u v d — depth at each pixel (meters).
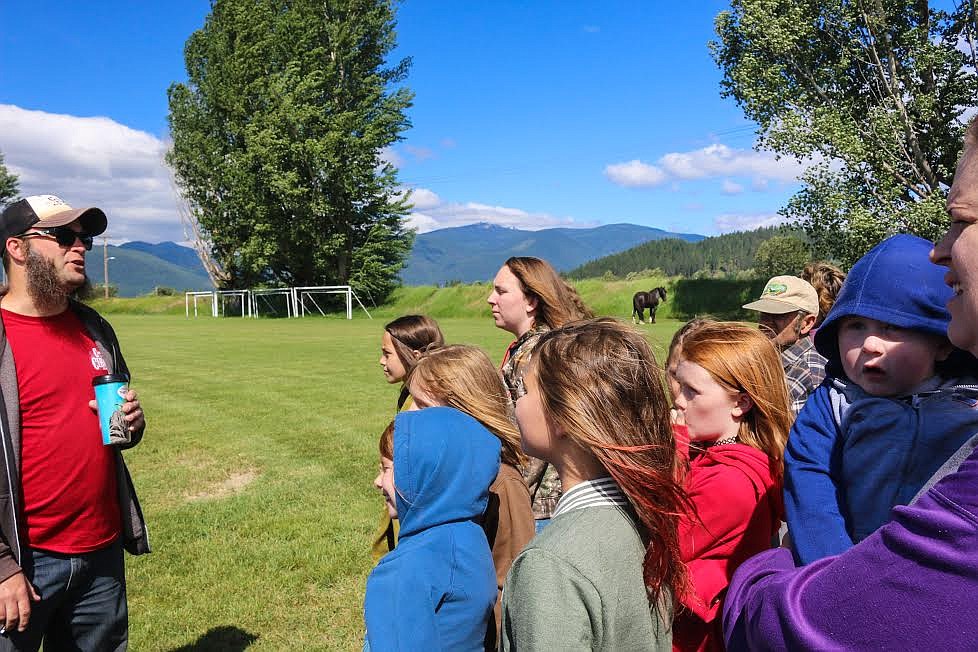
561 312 3.17
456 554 1.85
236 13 46.88
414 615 1.74
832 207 19.58
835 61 21.64
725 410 2.03
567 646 1.23
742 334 2.07
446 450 1.89
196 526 5.56
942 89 21.22
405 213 49.38
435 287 50.62
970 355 1.36
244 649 3.74
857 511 1.26
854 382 1.44
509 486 2.43
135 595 4.36
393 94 47.75
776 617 0.94
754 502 1.82
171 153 49.25
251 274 49.50
